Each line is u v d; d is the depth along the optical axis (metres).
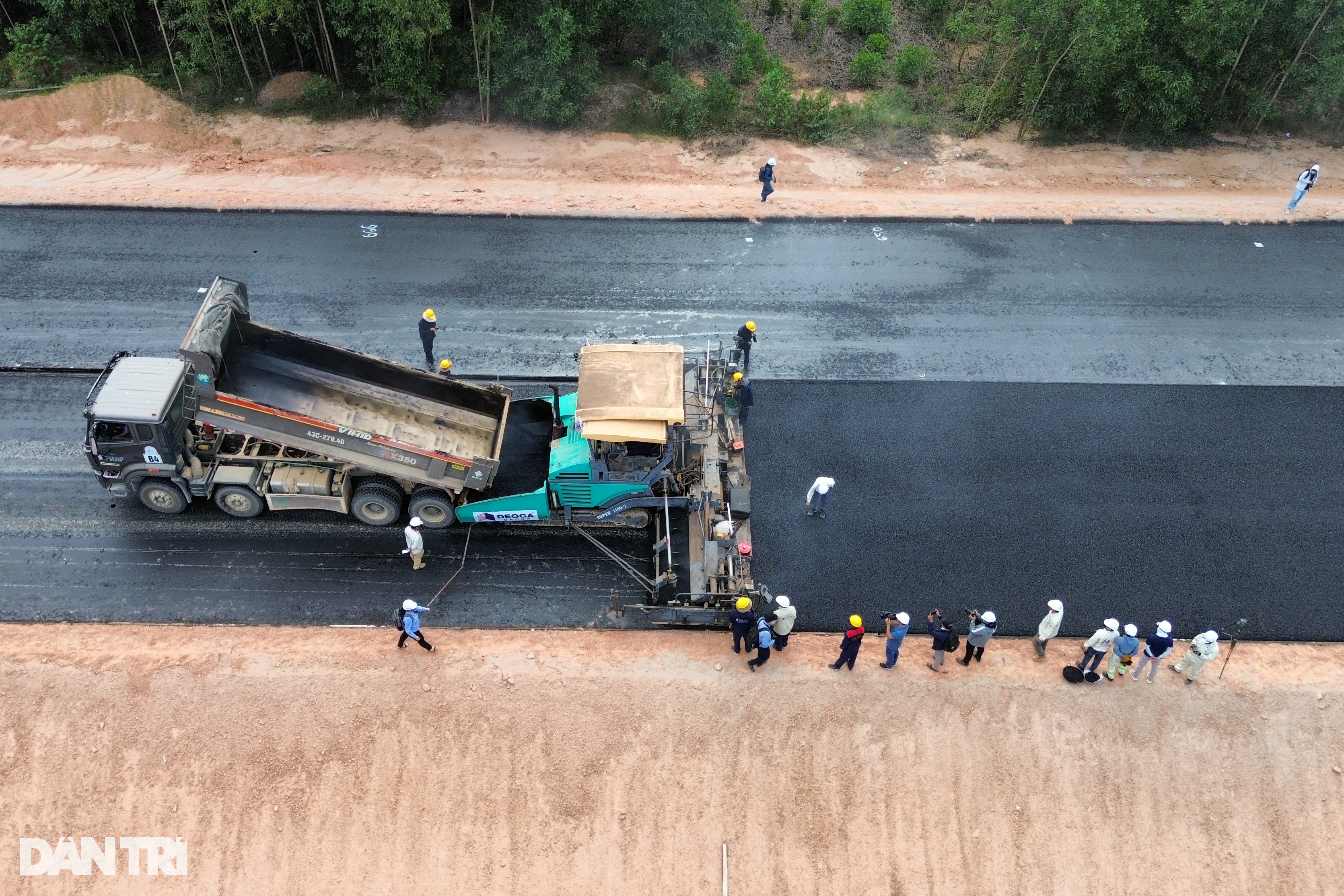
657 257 25.27
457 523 18.08
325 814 14.49
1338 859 14.86
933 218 27.33
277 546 17.64
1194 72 29.92
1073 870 14.62
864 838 14.72
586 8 28.91
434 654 15.93
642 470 16.80
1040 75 30.33
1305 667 16.52
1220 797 15.24
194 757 14.75
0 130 28.47
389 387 18.12
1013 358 22.73
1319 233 27.56
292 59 31.25
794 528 18.31
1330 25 28.94
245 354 17.83
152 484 17.19
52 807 14.41
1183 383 22.25
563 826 14.55
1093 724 15.68
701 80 32.41
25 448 19.03
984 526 18.56
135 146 28.50
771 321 23.42
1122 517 18.88
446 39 28.73
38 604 16.39
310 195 26.69
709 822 14.69
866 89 33.22
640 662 16.06
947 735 15.48
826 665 16.14
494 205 26.75
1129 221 27.64
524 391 20.97
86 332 21.80
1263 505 19.25
